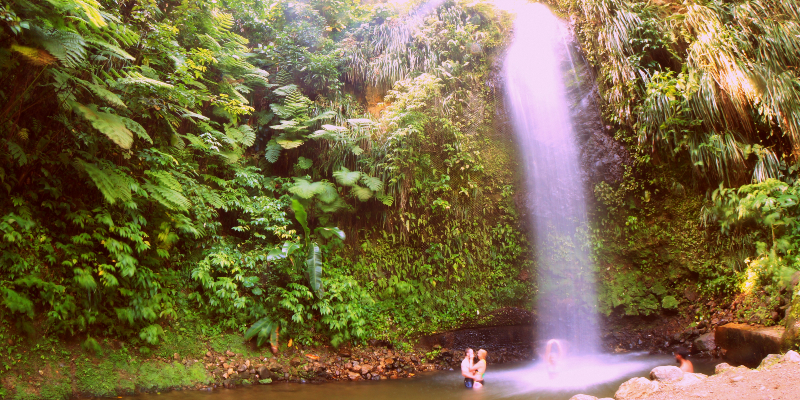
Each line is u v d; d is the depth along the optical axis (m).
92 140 5.57
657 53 8.87
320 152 8.37
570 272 8.41
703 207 7.97
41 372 4.66
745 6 8.64
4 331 4.55
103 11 5.50
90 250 5.50
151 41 6.46
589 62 9.09
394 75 9.13
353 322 6.96
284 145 7.74
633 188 8.36
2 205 4.96
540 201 8.72
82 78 5.76
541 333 8.08
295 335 6.64
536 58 9.43
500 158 8.94
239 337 6.29
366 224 8.22
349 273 7.79
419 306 7.86
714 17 8.59
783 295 6.59
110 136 4.91
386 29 9.56
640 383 3.72
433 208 8.24
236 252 6.73
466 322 7.94
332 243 7.80
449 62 9.10
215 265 6.50
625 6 9.12
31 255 4.98
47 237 5.20
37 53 4.61
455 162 8.45
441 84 8.83
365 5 9.69
